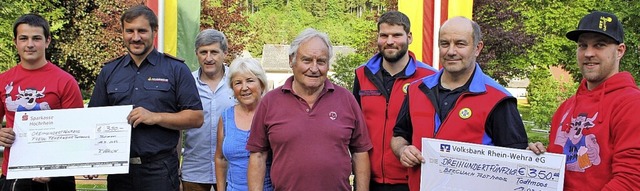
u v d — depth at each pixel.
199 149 4.70
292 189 3.33
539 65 17.12
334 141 3.36
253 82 4.04
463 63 3.30
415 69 3.97
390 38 3.95
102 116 3.86
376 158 3.92
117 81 3.95
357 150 3.58
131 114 3.80
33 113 3.91
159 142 3.93
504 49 15.38
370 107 3.98
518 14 15.82
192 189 4.72
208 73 4.79
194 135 4.71
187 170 4.73
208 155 4.70
